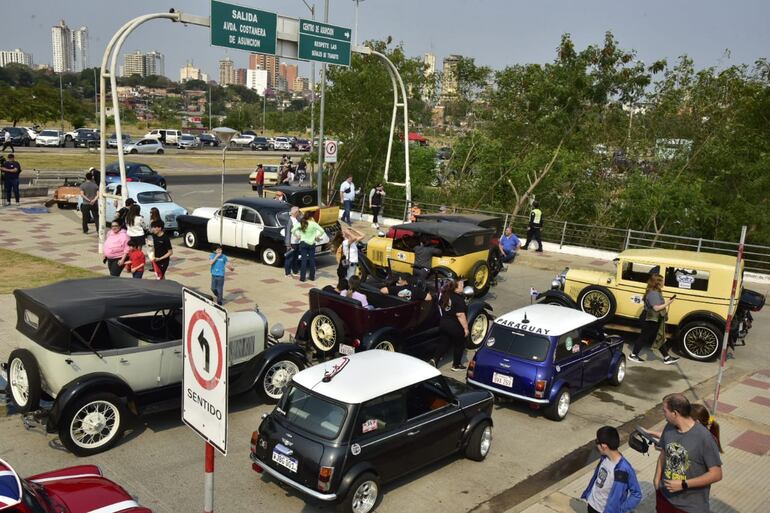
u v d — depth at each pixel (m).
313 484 6.84
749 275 21.12
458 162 33.25
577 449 9.20
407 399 7.68
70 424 7.93
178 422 9.36
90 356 8.24
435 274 14.51
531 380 9.87
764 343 14.85
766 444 9.45
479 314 13.65
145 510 5.74
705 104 29.88
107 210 22.48
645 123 32.09
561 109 33.84
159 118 121.81
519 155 33.50
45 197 30.62
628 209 27.08
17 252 19.19
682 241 26.27
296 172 38.09
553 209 30.25
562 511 7.32
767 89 26.92
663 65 33.78
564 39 34.56
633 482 6.01
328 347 11.23
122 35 17.81
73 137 60.09
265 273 18.27
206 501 4.70
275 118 109.62
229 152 67.62
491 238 17.22
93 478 6.13
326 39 22.73
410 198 28.52
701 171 28.88
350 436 6.96
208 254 20.25
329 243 20.08
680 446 5.50
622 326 14.33
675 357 13.63
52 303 8.33
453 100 40.00
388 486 7.91
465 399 8.55
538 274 20.61
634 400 11.22
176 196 33.78
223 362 4.26
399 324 11.31
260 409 9.82
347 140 32.00
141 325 9.66
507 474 8.38
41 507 5.29
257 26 20.77
